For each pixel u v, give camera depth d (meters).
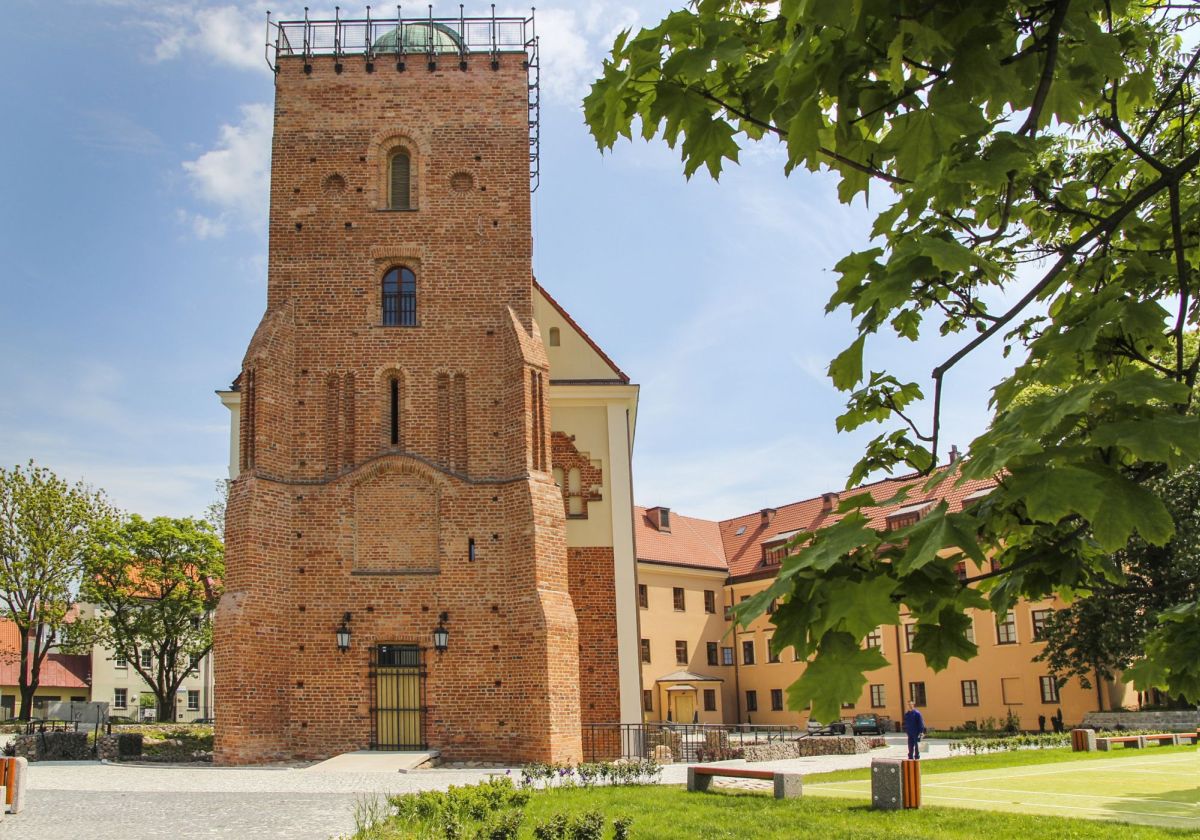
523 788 18.58
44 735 26.59
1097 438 3.19
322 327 28.56
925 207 4.06
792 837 13.30
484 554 27.30
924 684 50.69
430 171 29.59
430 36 30.75
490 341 28.72
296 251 28.95
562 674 26.14
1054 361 3.88
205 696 76.69
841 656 3.24
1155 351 4.79
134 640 59.31
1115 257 5.33
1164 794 18.30
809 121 4.12
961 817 14.98
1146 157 4.34
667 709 55.44
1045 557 4.32
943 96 3.87
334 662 26.50
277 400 27.53
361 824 13.48
